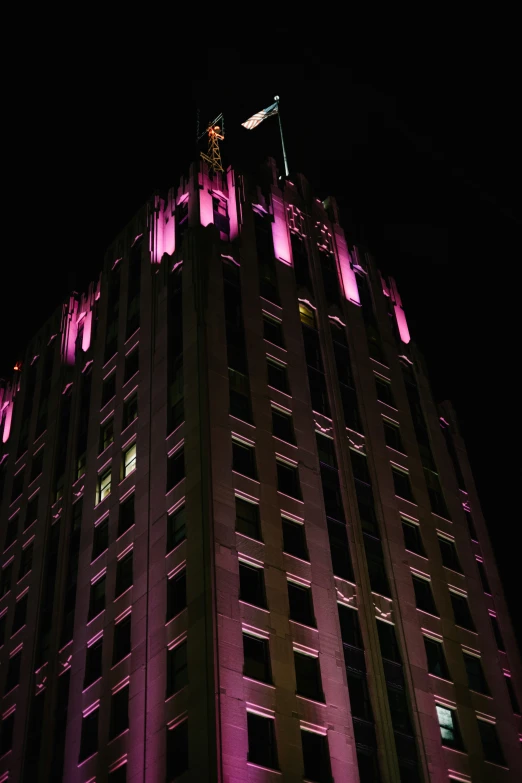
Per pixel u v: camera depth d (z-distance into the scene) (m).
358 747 43.03
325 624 45.56
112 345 62.50
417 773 44.97
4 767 50.06
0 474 71.88
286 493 49.53
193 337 52.75
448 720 49.22
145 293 60.72
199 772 36.72
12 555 62.62
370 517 54.31
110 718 44.12
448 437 69.12
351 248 72.00
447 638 52.78
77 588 52.47
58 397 66.81
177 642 41.81
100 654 48.19
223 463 46.88
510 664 58.16
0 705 54.00
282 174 80.94
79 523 56.47
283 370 56.00
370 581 50.72
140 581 46.59
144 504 49.56
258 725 39.53
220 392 50.16
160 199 66.19
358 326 65.69
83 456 59.50
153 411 52.97
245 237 61.41
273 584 44.44
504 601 62.22
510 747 51.28
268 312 58.25
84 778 43.59
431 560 56.03
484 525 65.88
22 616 57.53
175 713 39.75
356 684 45.47
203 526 43.84
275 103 80.31
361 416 59.28
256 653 41.59
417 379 68.00
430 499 60.72
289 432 52.97
